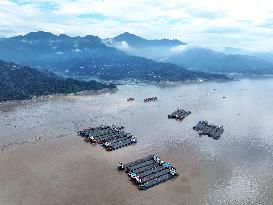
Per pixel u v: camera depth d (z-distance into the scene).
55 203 153.75
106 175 183.62
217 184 176.62
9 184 169.38
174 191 168.50
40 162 198.12
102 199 158.50
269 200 161.38
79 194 162.38
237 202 158.75
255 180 182.38
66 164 196.38
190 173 189.25
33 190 164.38
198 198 161.75
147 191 167.88
